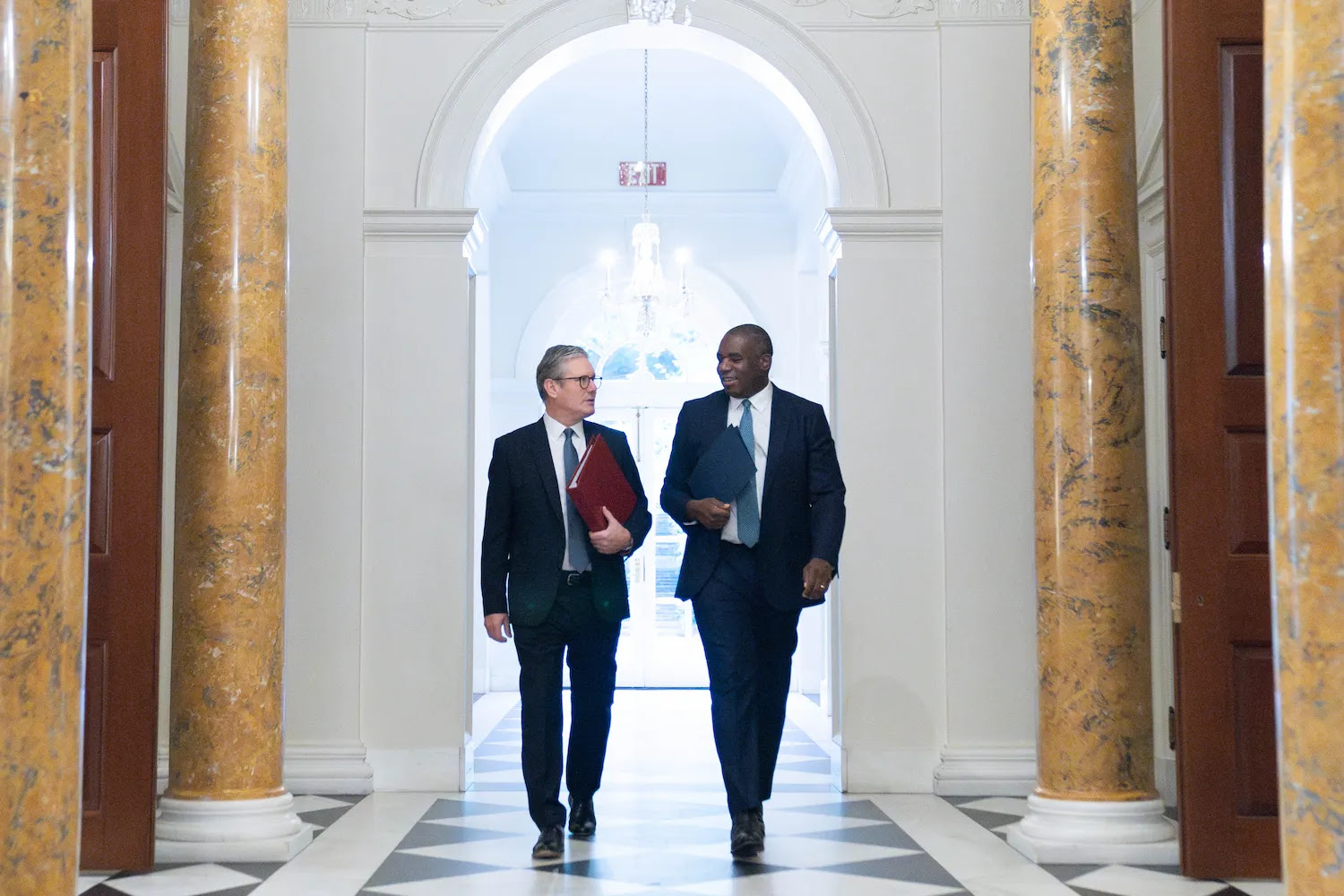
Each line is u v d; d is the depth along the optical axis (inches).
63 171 113.8
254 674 197.0
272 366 202.2
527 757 189.8
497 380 540.7
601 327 550.6
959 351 267.4
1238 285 175.5
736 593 187.8
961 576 263.6
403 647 263.0
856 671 263.0
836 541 187.5
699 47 282.5
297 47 272.2
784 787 268.2
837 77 274.5
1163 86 179.5
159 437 182.9
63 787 110.4
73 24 115.3
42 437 111.2
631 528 192.5
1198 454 174.9
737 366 194.2
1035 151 201.8
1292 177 104.0
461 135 273.9
